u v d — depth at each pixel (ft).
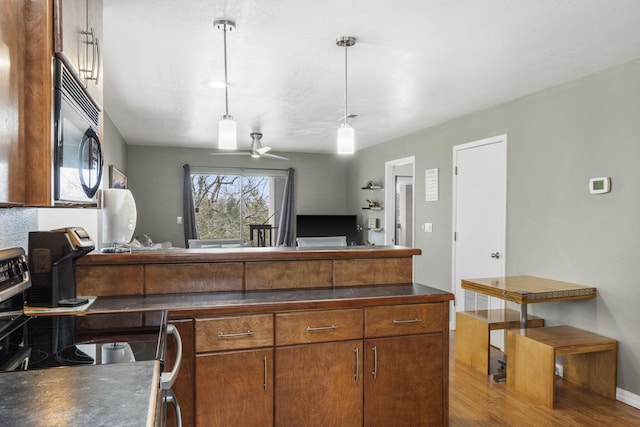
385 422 7.36
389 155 21.06
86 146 5.65
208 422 6.49
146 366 3.66
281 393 6.82
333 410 7.07
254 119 16.47
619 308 10.18
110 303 6.63
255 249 8.63
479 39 8.71
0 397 2.99
